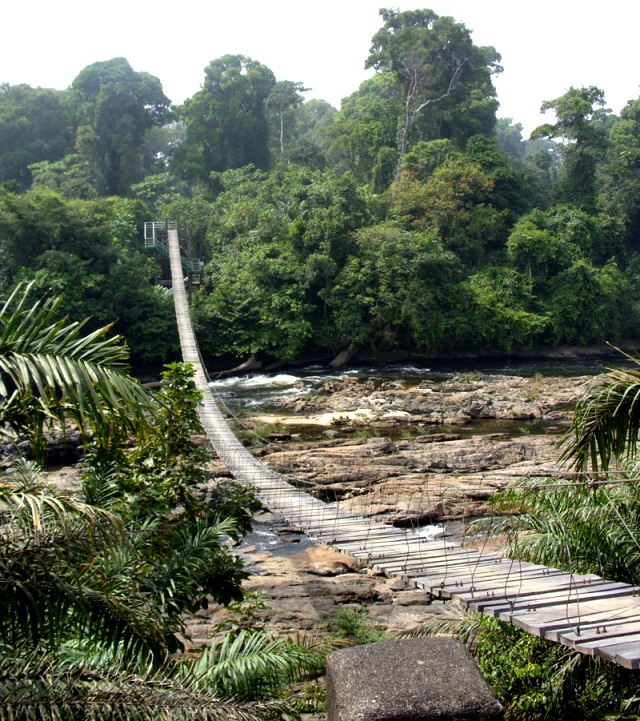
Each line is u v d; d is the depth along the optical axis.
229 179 59.34
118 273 41.41
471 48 64.88
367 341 45.34
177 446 8.54
